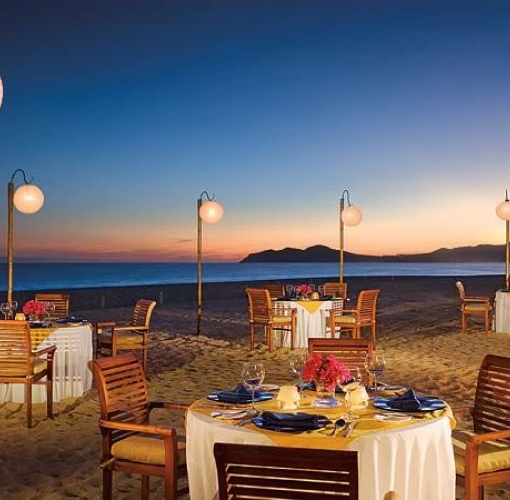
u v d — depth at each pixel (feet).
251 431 10.98
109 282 151.43
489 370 14.80
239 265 345.72
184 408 14.78
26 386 23.02
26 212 29.27
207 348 37.32
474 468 12.12
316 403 12.78
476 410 14.90
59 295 34.78
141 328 28.60
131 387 14.52
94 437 19.93
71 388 24.56
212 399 13.16
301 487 8.39
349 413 12.00
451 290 91.25
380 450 10.80
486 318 42.42
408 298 75.61
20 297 79.30
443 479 11.64
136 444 13.21
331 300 37.19
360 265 337.93
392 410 12.18
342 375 12.62
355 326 36.29
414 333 43.57
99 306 70.08
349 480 8.20
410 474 11.21
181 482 15.57
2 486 15.92
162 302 73.51
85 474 16.70
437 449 11.49
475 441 12.10
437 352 35.53
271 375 29.63
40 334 24.00
